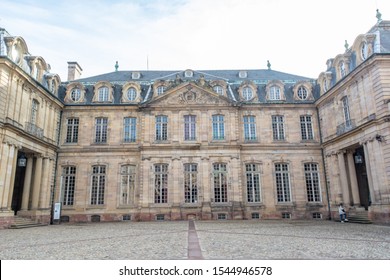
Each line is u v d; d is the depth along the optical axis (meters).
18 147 23.31
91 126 31.17
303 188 30.12
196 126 30.66
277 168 30.88
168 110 30.98
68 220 29.00
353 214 25.08
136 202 29.48
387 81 21.48
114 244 12.71
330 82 29.53
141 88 32.94
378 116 21.69
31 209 26.45
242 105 31.47
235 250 10.79
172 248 11.40
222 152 29.83
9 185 22.19
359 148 26.95
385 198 21.03
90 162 30.36
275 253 10.16
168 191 29.03
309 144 31.00
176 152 29.80
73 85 32.06
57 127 30.55
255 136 31.38
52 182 29.34
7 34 23.84
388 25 25.30
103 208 29.36
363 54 24.14
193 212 28.55
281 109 31.91
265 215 29.42
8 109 22.08
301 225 21.89
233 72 37.38
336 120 27.80
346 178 26.89
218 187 29.45
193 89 31.27
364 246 11.66
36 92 26.28
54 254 10.40
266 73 37.16
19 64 23.92
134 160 30.52
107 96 32.03
